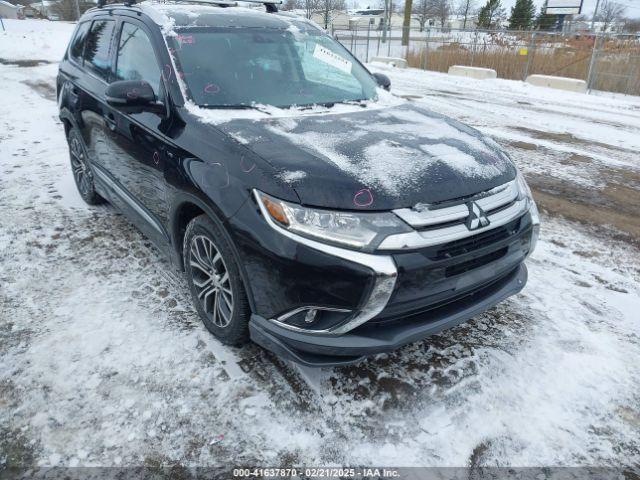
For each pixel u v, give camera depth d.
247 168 2.35
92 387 2.45
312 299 2.16
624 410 2.41
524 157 6.80
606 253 4.07
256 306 2.37
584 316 3.17
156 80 3.13
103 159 3.87
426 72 17.61
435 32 24.48
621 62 14.12
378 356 2.74
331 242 2.12
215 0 4.00
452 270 2.29
